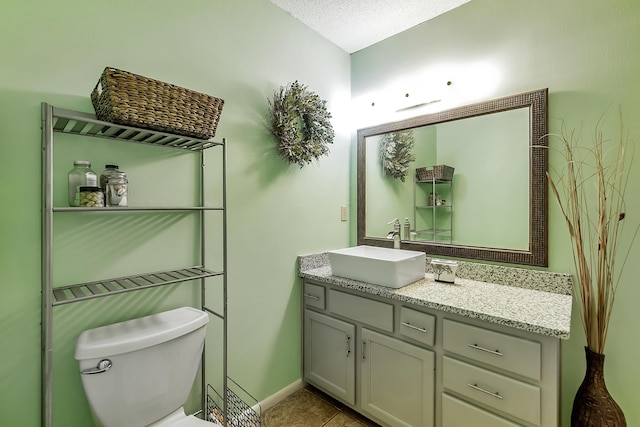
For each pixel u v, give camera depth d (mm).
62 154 1171
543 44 1582
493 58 1752
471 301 1429
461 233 1892
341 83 2379
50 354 1000
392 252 2123
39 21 1114
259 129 1824
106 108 1078
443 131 1956
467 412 1348
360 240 2400
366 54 2363
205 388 1574
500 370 1271
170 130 1203
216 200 1633
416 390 1524
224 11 1656
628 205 1367
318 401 1967
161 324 1268
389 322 1615
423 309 1489
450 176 1929
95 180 1154
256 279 1827
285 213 1986
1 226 1054
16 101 1071
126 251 1333
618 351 1396
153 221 1416
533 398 1184
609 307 1317
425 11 1940
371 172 2342
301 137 1974
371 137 2338
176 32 1470
